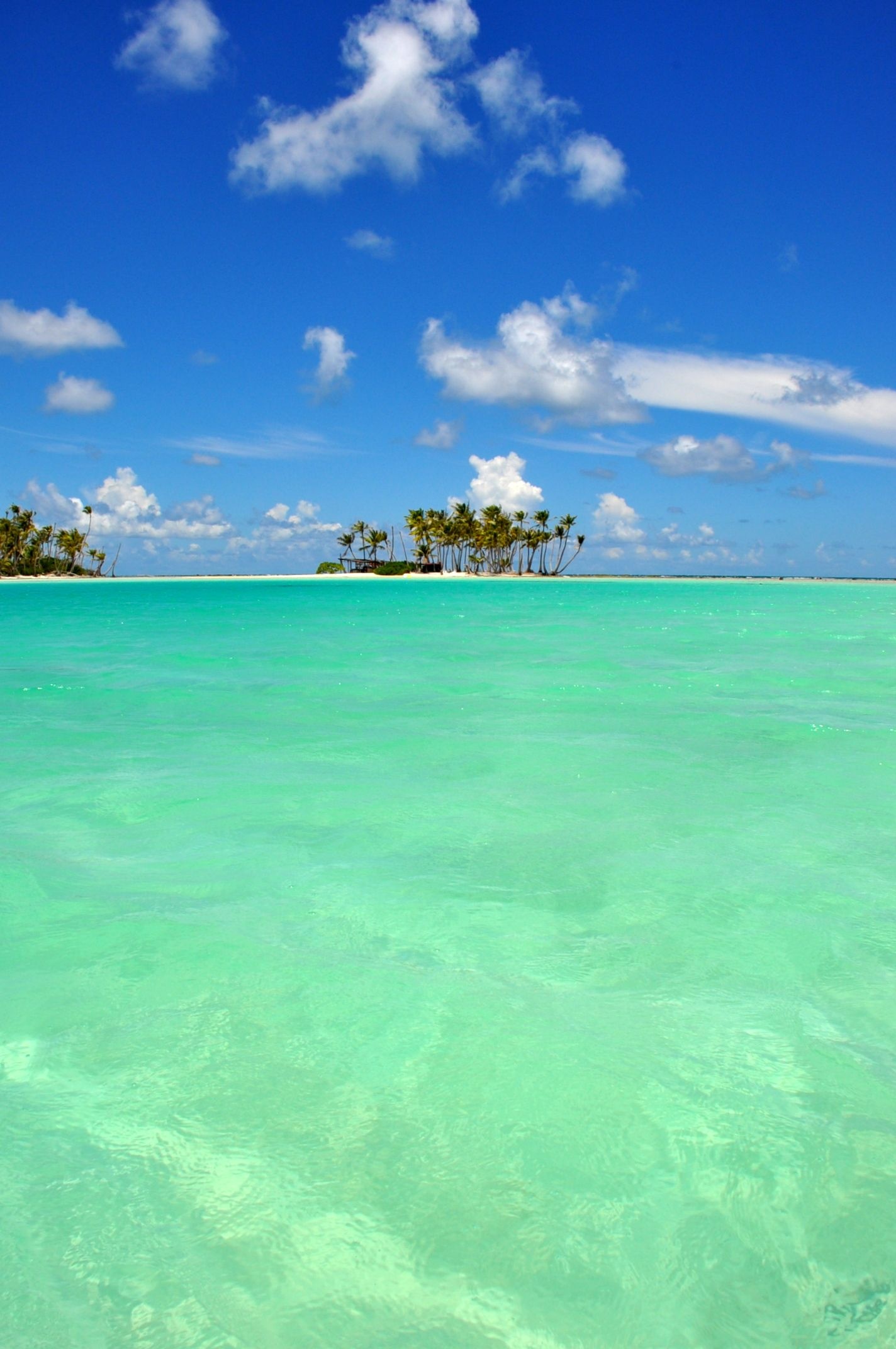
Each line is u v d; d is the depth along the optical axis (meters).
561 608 33.31
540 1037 2.57
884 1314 1.65
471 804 5.18
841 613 28.08
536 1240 1.81
